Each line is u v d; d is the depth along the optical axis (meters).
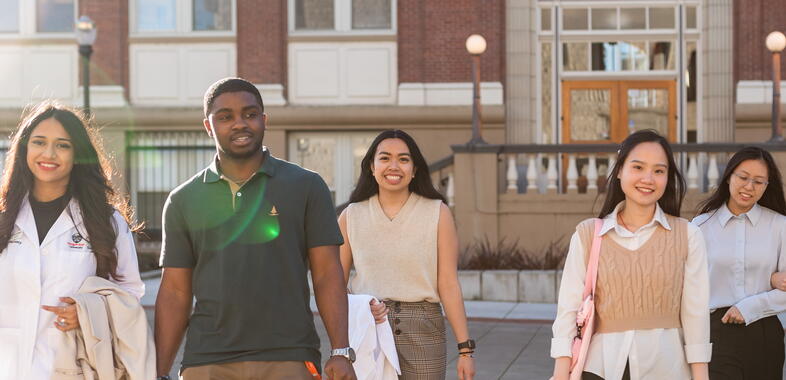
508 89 20.59
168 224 4.01
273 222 3.89
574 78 20.78
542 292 14.21
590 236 4.36
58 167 4.14
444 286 5.02
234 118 3.89
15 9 20.86
